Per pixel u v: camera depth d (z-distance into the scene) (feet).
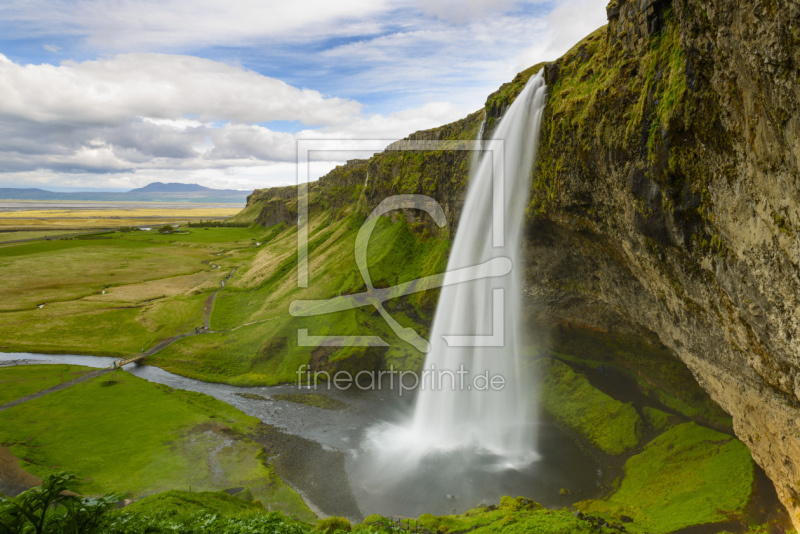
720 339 95.40
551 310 185.88
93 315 324.60
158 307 338.75
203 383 231.71
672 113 84.69
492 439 166.30
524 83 178.91
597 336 183.93
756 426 90.58
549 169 142.31
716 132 76.84
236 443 166.71
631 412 160.45
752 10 57.88
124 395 206.59
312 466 151.12
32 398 201.05
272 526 70.33
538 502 127.44
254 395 216.33
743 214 74.02
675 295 106.83
